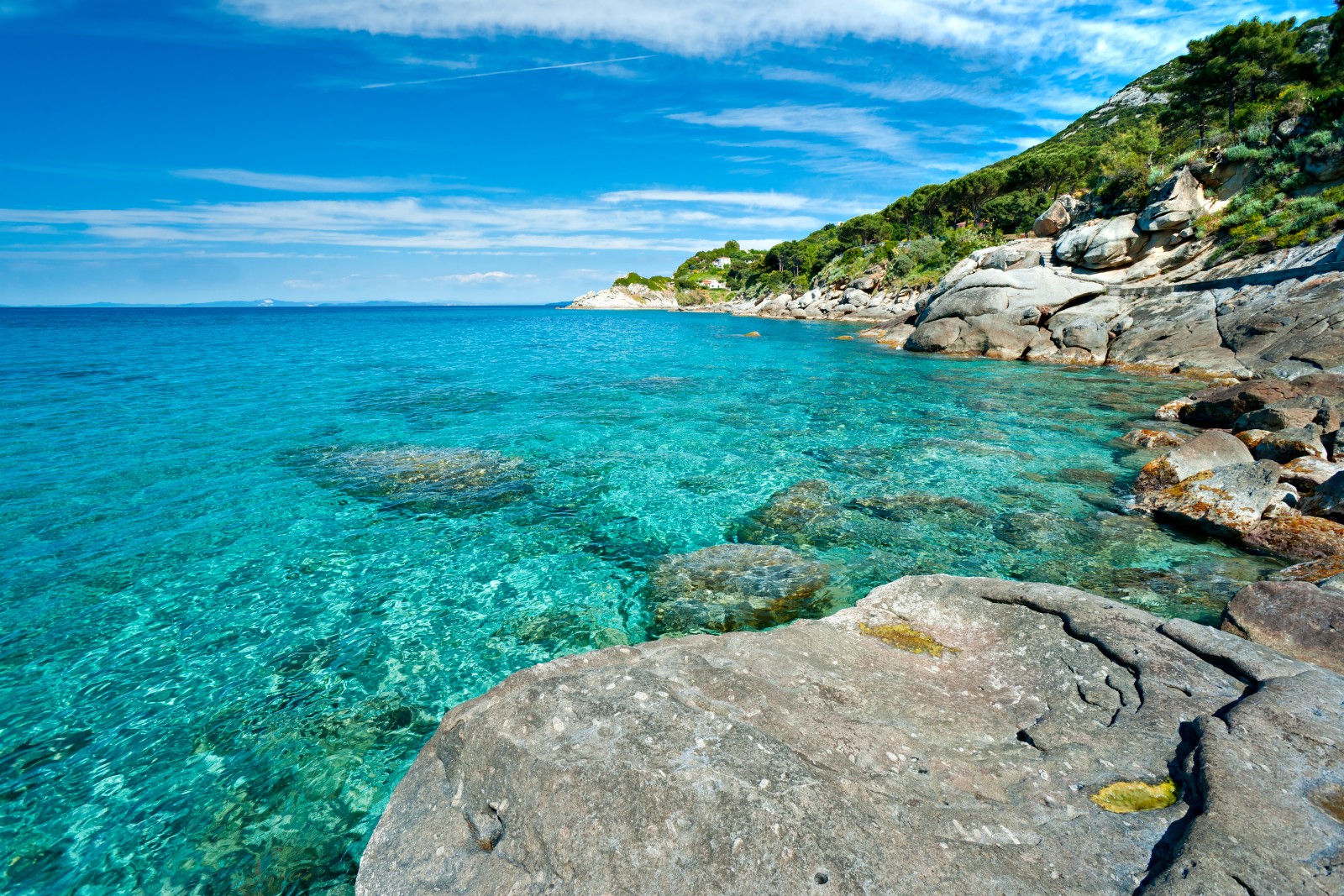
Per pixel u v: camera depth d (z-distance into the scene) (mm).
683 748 3967
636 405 21172
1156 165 43062
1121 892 3098
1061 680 5152
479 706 4711
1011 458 14234
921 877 3195
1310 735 3918
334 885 4539
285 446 15570
